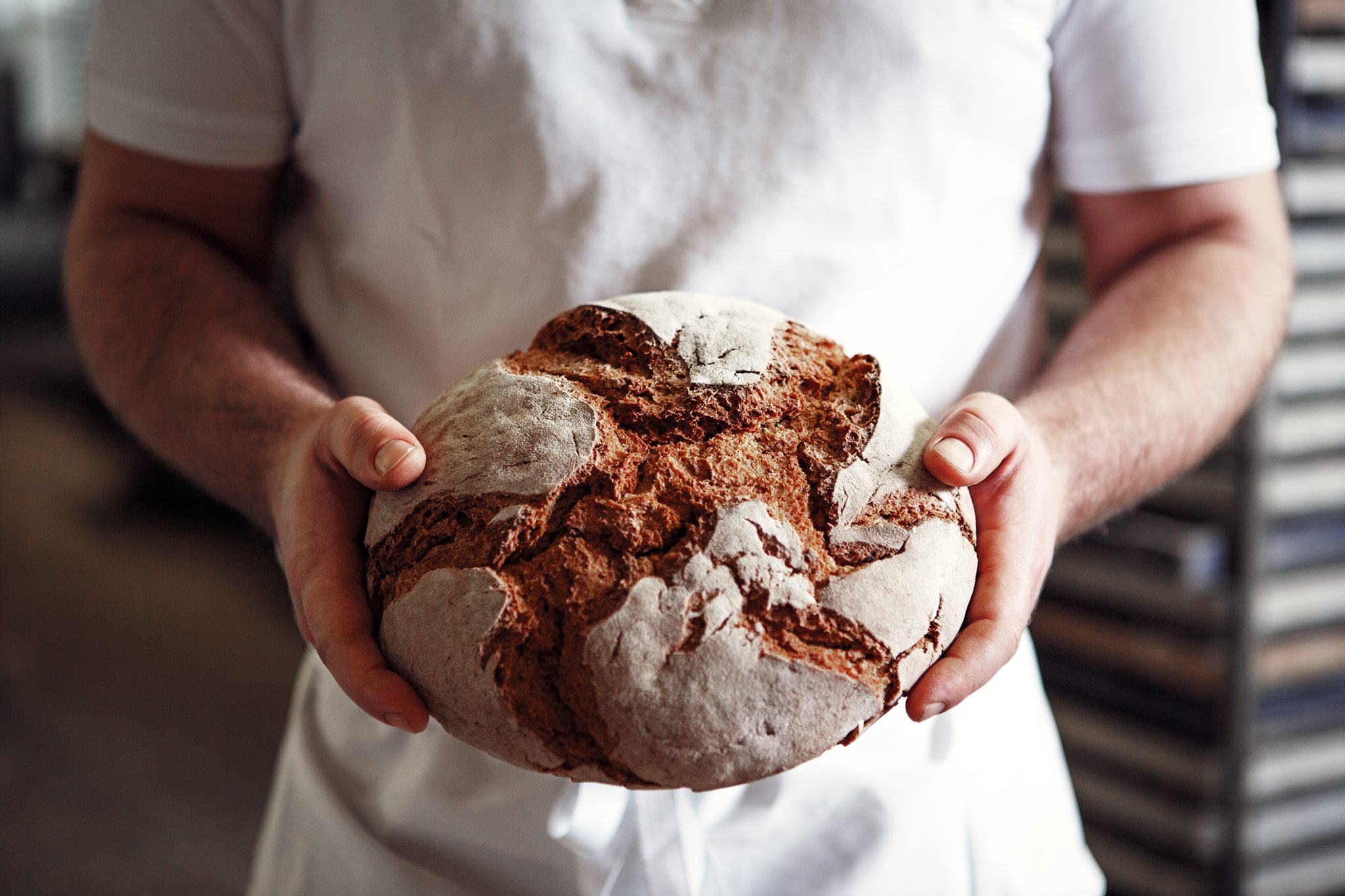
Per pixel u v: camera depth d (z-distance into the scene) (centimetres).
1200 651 136
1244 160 81
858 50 72
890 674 58
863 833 75
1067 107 82
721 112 73
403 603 59
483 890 76
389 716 58
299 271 83
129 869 181
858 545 59
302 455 66
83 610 273
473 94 73
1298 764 141
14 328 516
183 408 75
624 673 56
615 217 73
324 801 80
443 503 60
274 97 80
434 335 77
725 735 56
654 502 59
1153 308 80
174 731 223
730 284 73
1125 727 147
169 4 77
